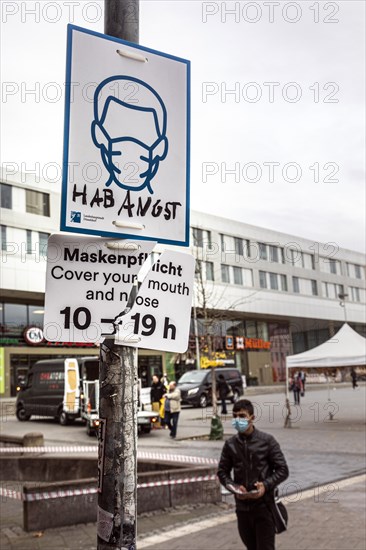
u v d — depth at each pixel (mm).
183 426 20828
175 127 2400
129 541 2125
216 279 49469
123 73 2305
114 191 2240
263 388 49594
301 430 17625
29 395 24875
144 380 44094
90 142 2211
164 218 2340
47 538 6547
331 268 65625
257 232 55062
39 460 10578
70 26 2219
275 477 4137
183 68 2459
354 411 24516
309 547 5746
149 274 2287
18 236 37250
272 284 56750
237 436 4336
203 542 6145
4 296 39000
